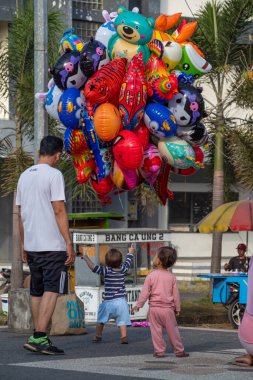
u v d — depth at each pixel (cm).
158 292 1377
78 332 1780
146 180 1739
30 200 1336
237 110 3491
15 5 3378
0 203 3559
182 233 4012
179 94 1672
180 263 3803
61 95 1711
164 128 1636
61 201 1328
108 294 1648
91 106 1644
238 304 2411
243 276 2412
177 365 1262
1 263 3547
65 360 1301
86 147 1720
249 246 4091
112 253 1658
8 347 1474
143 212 3866
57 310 1759
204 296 3253
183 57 1708
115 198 3716
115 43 1667
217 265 3141
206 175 4047
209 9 3053
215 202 3139
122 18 1656
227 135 3095
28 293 1808
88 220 3103
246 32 3083
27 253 1353
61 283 1342
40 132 1931
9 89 2800
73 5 3622
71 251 1330
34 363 1261
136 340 1692
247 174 3102
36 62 1950
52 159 1360
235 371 1202
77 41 1752
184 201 4028
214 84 3112
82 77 1694
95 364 1259
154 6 3850
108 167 1686
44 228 1330
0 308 2608
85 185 2930
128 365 1252
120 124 1633
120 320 1631
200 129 1717
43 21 1947
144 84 1628
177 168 1755
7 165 2809
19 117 2816
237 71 3073
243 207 2483
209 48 3014
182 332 1883
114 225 3753
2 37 3400
